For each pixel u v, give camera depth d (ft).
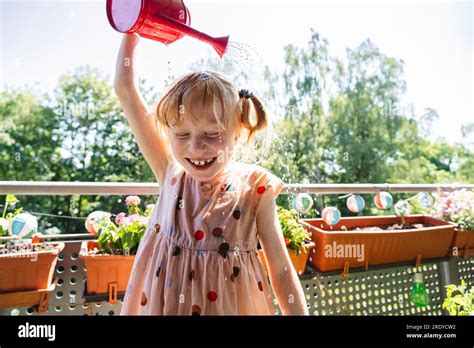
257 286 2.03
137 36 2.37
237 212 2.05
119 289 2.92
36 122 28.27
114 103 29.37
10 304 2.59
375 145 29.37
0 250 2.80
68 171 27.86
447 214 4.45
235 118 2.10
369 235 3.57
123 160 28.27
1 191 2.79
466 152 22.84
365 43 30.01
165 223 2.14
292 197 3.70
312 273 3.50
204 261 1.94
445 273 4.10
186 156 2.00
